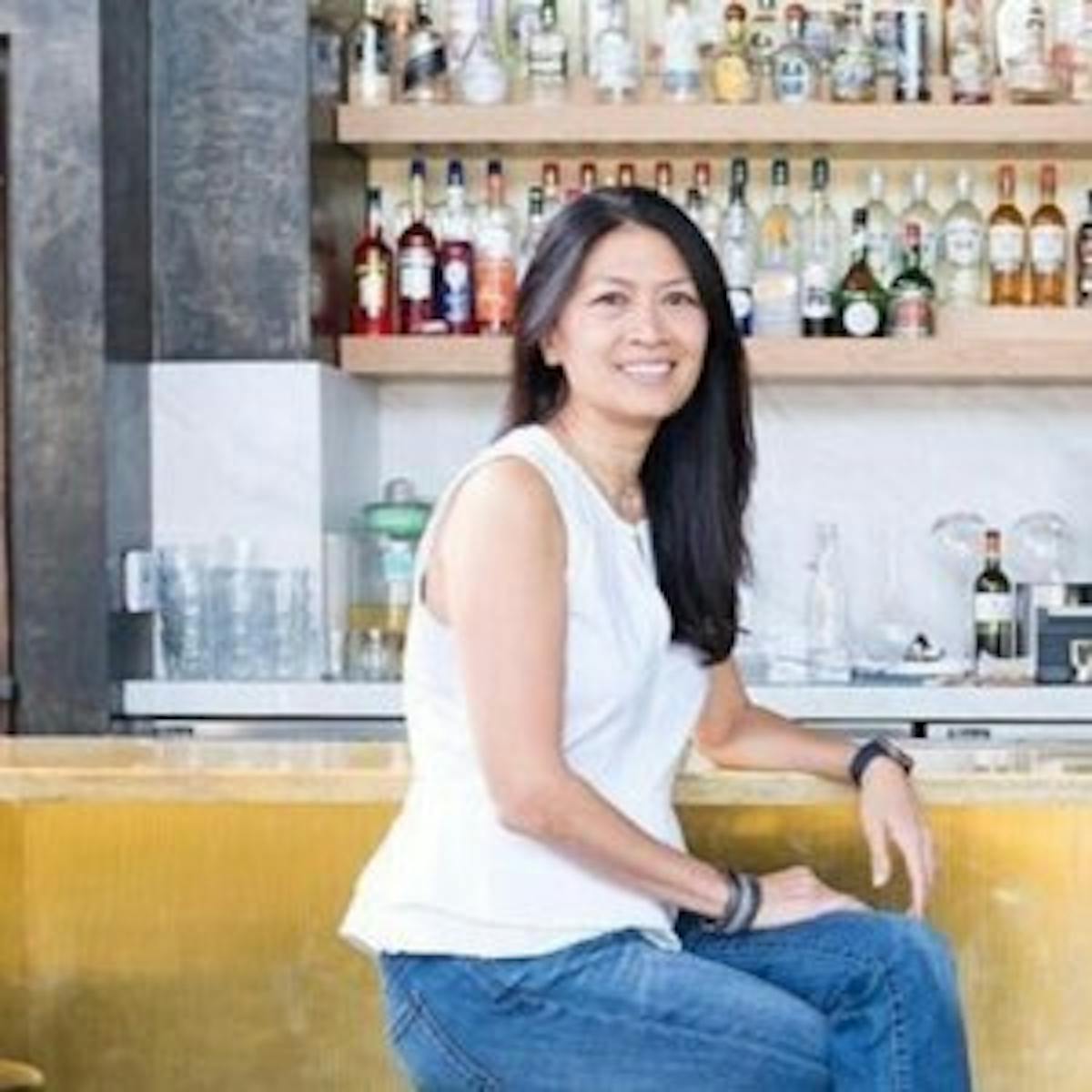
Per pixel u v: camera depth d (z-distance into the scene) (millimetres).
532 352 1924
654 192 1964
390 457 4711
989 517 4621
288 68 4180
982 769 2217
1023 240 4383
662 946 1848
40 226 3967
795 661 4324
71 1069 2418
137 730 4059
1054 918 2301
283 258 4195
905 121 4238
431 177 4578
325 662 4199
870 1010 1824
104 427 3979
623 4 4414
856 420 4633
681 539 1941
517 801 1753
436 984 1831
